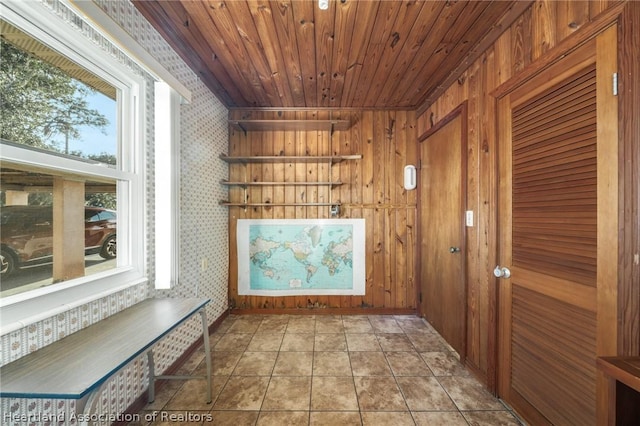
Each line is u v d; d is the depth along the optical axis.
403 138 2.95
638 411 0.79
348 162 2.94
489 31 1.64
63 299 1.12
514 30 1.46
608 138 0.96
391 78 2.25
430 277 2.63
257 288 2.94
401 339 2.38
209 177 2.47
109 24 1.15
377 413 1.52
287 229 2.94
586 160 1.04
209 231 2.47
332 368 1.95
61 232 1.19
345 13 1.49
